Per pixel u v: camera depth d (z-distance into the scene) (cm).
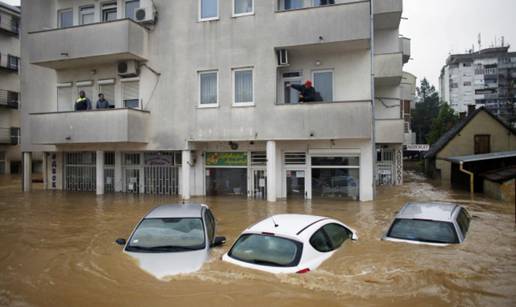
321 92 1558
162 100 1661
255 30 1512
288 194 1552
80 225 1061
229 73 1550
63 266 654
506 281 534
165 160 1750
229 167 1634
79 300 500
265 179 1584
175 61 1641
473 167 1839
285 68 1584
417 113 7362
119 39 1591
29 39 1761
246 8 1552
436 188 2016
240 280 517
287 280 506
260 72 1503
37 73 1928
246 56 1523
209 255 623
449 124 4509
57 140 1706
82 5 1839
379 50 2155
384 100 2189
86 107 1714
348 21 1403
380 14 1911
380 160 2328
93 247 789
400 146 2297
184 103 1622
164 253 628
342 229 709
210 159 1661
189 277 539
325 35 1424
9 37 3684
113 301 488
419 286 510
